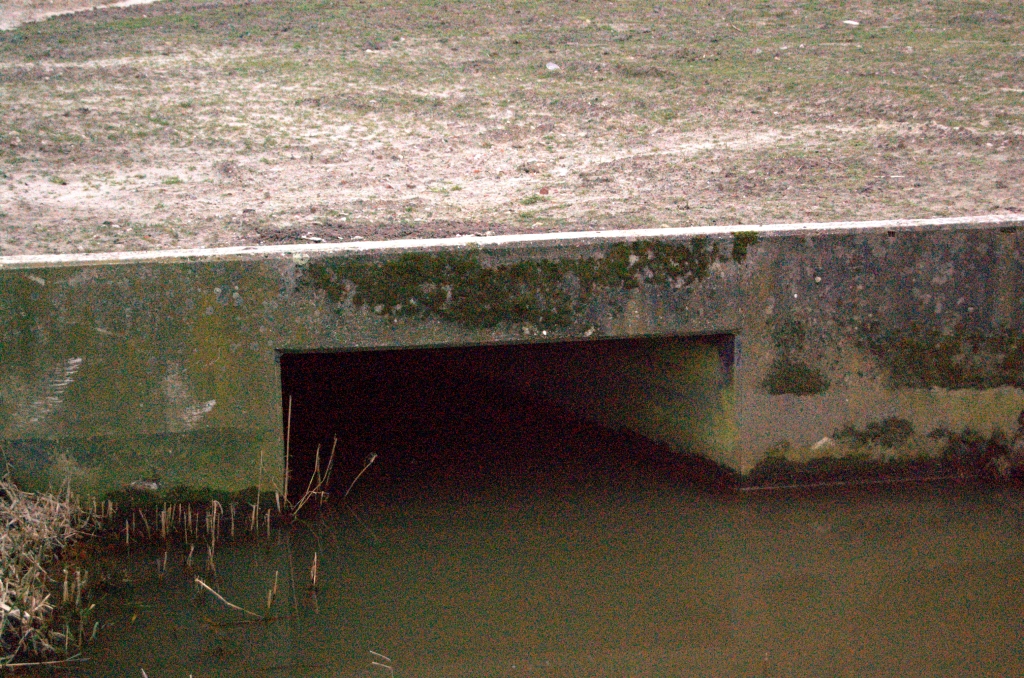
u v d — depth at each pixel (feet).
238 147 34.50
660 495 22.47
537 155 33.99
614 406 26.50
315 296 19.60
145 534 19.90
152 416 19.57
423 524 21.26
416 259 19.71
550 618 17.76
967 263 21.07
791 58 44.34
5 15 54.70
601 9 52.95
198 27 50.78
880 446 21.75
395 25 50.34
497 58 45.19
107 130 35.58
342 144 35.04
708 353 21.93
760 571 19.17
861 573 18.94
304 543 20.35
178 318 19.30
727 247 20.51
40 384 19.13
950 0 52.39
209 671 15.97
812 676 15.64
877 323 21.13
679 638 16.99
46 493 19.49
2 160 32.14
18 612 16.46
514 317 20.22
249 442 20.01
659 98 39.78
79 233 25.08
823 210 25.64
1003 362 21.56
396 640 17.07
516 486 23.31
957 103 36.99
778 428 21.43
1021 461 22.04
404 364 34.37
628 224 24.98
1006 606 17.61
